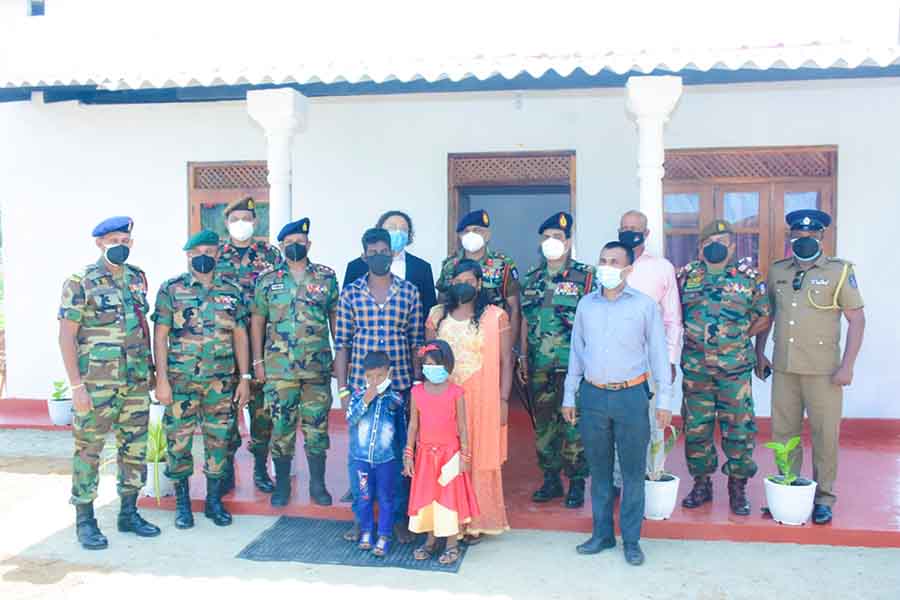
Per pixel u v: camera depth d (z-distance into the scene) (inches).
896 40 269.3
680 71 209.6
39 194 311.7
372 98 283.6
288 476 199.2
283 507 198.4
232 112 300.2
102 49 311.9
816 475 187.9
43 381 313.0
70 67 299.9
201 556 174.4
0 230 332.2
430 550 172.9
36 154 311.4
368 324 180.5
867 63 188.5
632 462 169.6
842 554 172.1
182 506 192.7
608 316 169.2
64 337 173.3
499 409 177.5
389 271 184.9
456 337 176.2
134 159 306.8
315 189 299.1
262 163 299.4
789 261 192.9
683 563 168.7
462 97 282.0
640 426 168.2
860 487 209.3
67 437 286.8
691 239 282.0
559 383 194.4
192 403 190.1
